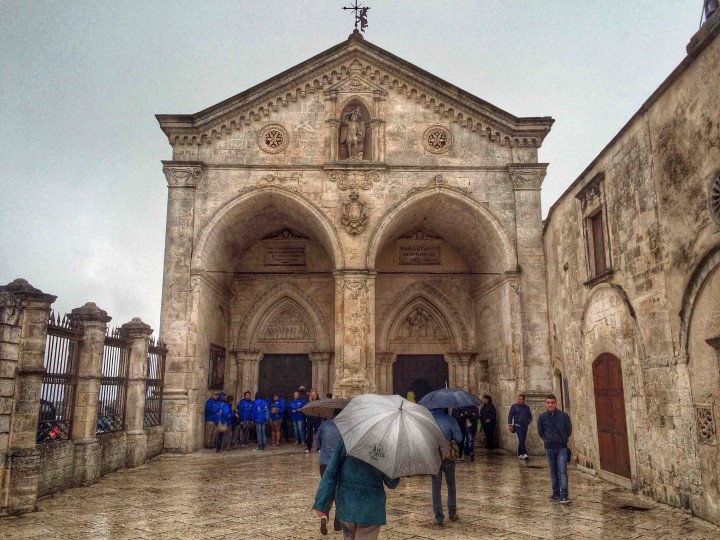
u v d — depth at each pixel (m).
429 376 28.33
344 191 23.11
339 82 23.94
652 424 12.35
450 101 23.84
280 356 28.45
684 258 11.02
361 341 21.91
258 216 25.34
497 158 23.59
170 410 20.80
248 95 23.56
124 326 17.89
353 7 24.67
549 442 12.12
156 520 10.17
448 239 28.12
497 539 8.91
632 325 13.34
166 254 22.17
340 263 22.48
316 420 21.31
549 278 21.45
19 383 11.05
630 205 13.42
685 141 10.94
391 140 23.58
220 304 25.86
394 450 5.66
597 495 12.84
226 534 9.20
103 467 15.23
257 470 16.56
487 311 25.84
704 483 10.34
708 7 10.52
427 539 8.91
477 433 25.30
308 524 9.87
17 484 10.67
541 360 21.59
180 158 23.22
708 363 10.25
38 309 11.44
